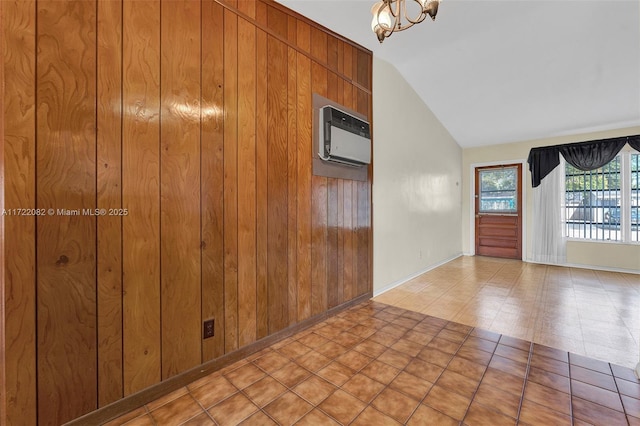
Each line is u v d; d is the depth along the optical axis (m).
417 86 3.82
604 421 1.32
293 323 2.25
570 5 2.27
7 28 1.08
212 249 1.74
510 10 2.34
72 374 1.26
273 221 2.10
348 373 1.72
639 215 4.14
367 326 2.38
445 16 2.42
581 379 1.64
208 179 1.71
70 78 1.22
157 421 1.35
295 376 1.70
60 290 1.22
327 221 2.55
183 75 1.59
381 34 1.67
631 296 3.10
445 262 4.95
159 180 1.51
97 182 1.31
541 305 2.85
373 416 1.37
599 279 3.82
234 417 1.37
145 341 1.47
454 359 1.86
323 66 2.51
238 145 1.87
